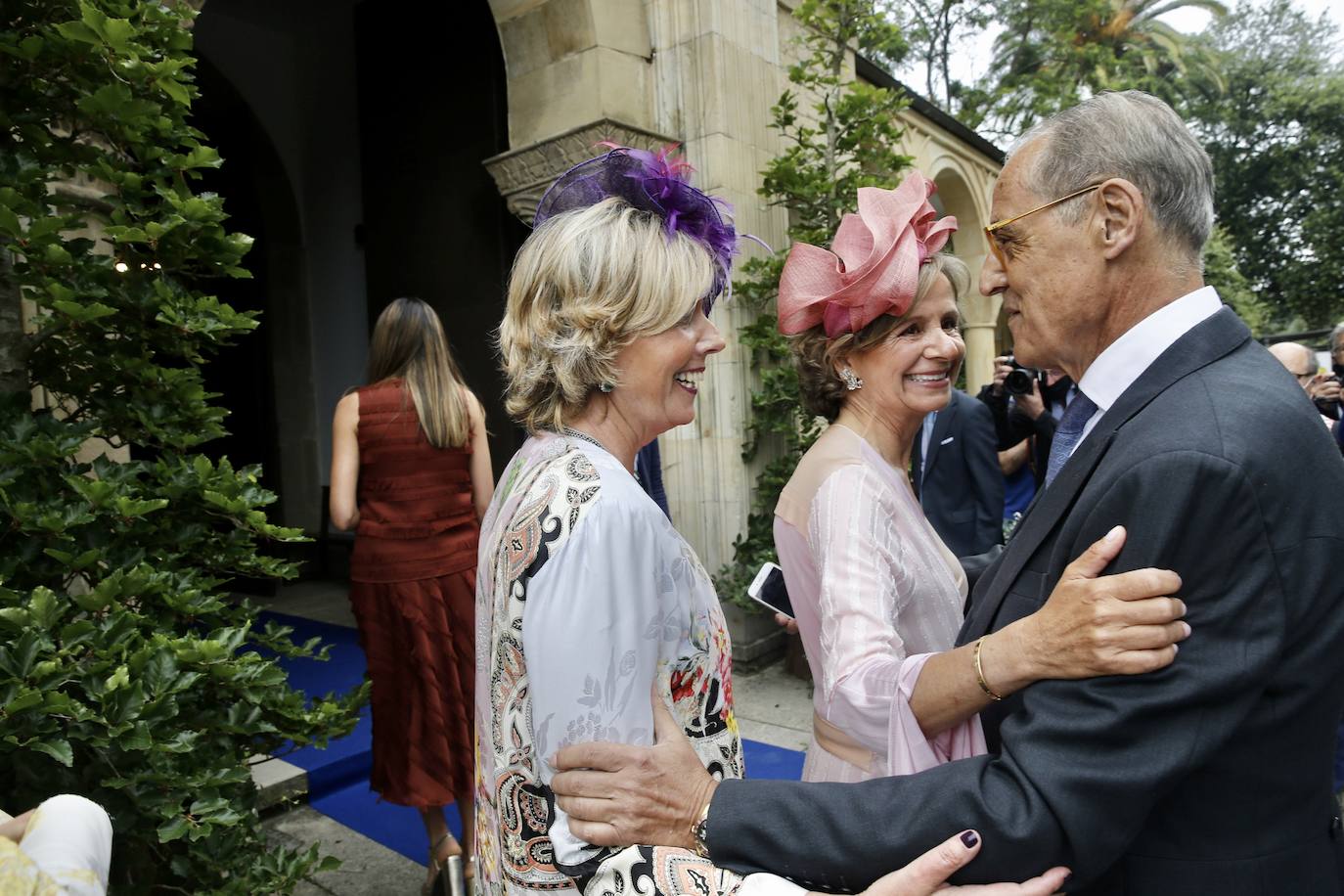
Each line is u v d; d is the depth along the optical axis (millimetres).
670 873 828
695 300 961
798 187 4102
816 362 1408
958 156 8344
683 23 4199
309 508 6988
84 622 1321
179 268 1626
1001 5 21406
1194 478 802
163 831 1328
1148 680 798
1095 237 959
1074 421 1071
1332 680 857
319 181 6797
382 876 2578
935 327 1341
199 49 6195
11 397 1484
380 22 5855
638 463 2480
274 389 6836
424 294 5754
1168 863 876
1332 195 22203
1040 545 1001
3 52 1430
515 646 865
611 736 828
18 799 1372
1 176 1390
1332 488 844
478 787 990
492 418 5324
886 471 1320
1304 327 23391
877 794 896
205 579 1669
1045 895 810
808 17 4184
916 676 1041
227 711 1600
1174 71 22844
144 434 1646
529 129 4219
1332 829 933
